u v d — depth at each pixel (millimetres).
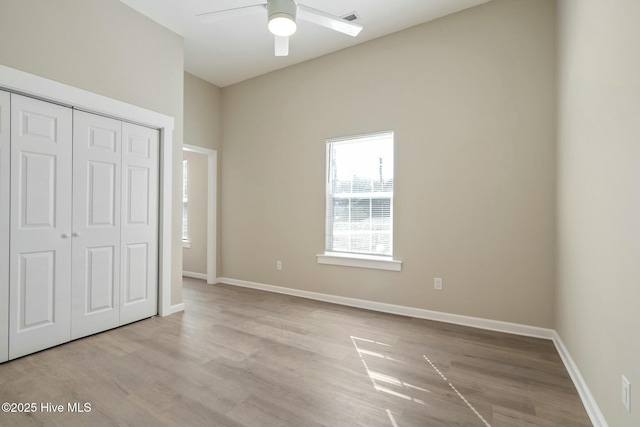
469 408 1676
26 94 2195
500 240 2773
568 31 2156
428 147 3090
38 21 2223
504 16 2740
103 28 2621
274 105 4172
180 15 2963
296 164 3994
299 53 3709
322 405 1692
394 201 3271
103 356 2242
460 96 2936
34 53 2203
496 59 2777
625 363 1279
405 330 2797
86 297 2578
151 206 3082
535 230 2639
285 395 1783
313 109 3844
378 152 3449
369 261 3410
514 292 2725
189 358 2229
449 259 3000
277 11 1950
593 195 1673
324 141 3762
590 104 1720
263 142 4281
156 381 1915
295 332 2746
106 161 2695
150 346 2428
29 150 2219
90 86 2527
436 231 3061
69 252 2459
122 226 2828
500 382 1936
